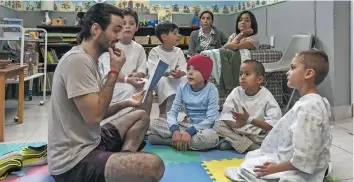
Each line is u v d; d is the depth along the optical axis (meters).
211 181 1.39
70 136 1.14
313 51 1.30
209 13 3.43
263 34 3.91
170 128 1.89
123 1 4.64
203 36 3.47
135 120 1.46
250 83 1.86
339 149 1.89
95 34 1.15
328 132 1.25
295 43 3.01
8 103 3.52
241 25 2.91
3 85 2.07
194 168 1.55
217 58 2.75
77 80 1.08
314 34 2.92
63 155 1.13
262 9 3.92
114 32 1.16
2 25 2.89
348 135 2.19
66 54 1.15
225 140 1.86
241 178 1.38
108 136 1.36
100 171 1.10
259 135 1.82
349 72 2.71
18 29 3.39
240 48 2.83
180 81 2.32
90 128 1.19
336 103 2.68
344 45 2.69
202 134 1.82
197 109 1.98
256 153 1.45
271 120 1.79
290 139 1.29
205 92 1.97
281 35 3.51
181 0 4.80
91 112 1.09
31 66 3.52
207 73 1.96
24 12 4.47
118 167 1.08
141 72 2.22
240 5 4.55
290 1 3.31
